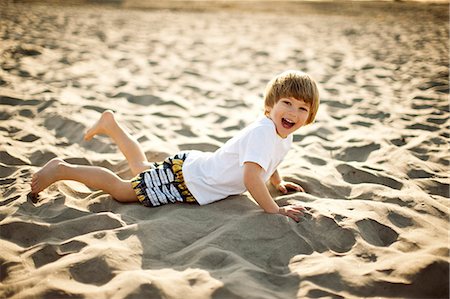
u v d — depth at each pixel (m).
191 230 2.20
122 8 16.11
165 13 15.20
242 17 14.77
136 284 1.70
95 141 3.51
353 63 7.15
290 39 9.89
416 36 10.16
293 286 1.81
